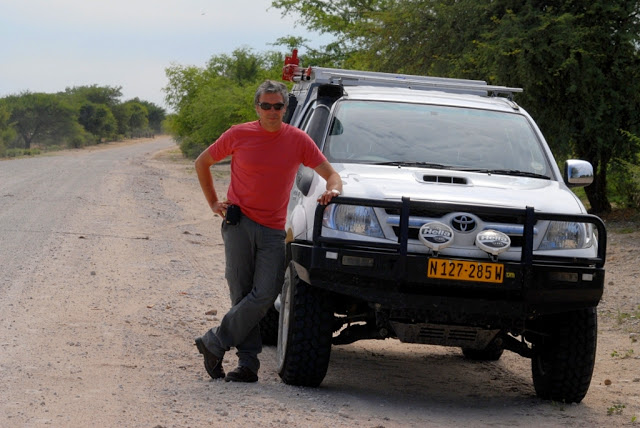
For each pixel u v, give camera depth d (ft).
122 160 201.36
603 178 80.43
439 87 29.73
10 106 398.83
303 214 22.40
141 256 46.83
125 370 23.13
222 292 37.63
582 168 24.17
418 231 20.89
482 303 20.71
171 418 18.54
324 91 26.16
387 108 26.25
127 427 17.72
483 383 26.27
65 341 26.13
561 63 72.74
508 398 24.04
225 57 225.35
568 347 22.30
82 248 47.91
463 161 24.59
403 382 25.32
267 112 21.11
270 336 28.02
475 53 77.05
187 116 221.05
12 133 360.48
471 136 25.52
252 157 21.49
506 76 74.38
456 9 79.51
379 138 24.97
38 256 43.80
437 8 81.10
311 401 20.92
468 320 20.98
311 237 21.62
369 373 26.17
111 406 19.35
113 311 31.60
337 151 24.53
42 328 27.81
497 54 73.20
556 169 25.12
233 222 21.86
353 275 20.63
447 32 80.69
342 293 20.97
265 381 22.99
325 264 20.63
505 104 28.04
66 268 40.78
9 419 17.84
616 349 31.37
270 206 21.86
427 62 84.53
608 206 80.69
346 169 23.31
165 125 288.92
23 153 290.15
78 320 29.53
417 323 21.67
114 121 515.91
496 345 23.85
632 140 75.20
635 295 42.06
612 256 54.29
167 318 31.04
